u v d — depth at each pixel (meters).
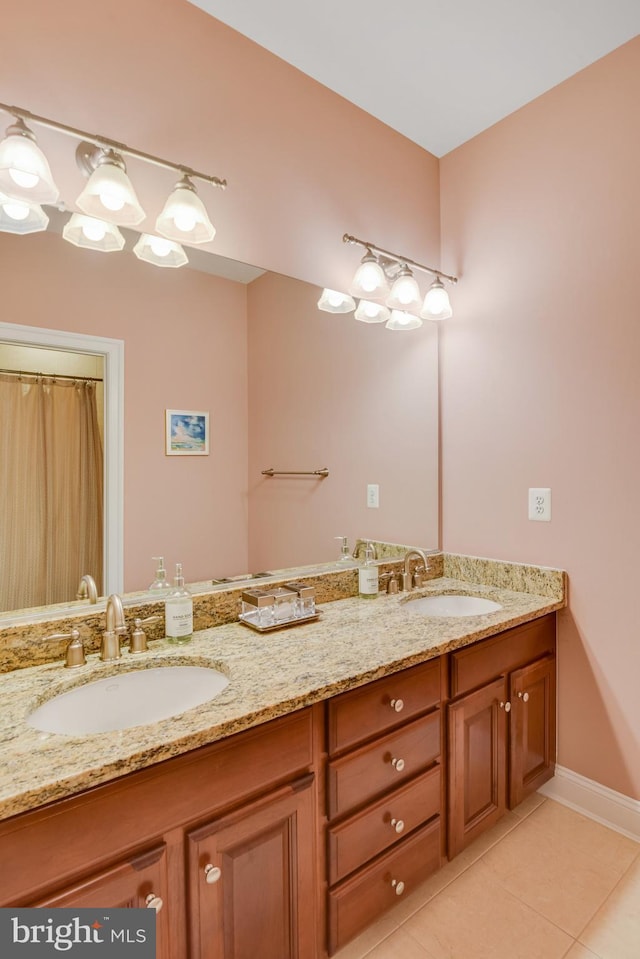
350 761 1.18
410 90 1.82
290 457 1.78
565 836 1.67
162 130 1.42
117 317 1.40
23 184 1.11
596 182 1.70
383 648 1.32
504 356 1.97
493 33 1.58
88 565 1.34
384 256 1.98
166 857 0.89
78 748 0.85
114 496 1.40
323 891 1.15
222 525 1.62
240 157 1.59
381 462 2.02
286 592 1.57
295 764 1.07
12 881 0.75
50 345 1.29
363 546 1.98
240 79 1.58
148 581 1.45
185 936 0.91
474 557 2.08
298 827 1.08
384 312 2.01
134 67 1.36
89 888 0.81
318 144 1.78
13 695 1.05
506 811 1.65
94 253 1.35
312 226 1.78
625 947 1.28
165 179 1.43
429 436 2.17
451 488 2.18
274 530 1.73
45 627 1.22
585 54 1.67
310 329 1.80
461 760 1.47
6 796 0.73
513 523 1.96
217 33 1.52
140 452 1.45
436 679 1.40
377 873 1.24
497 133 2.00
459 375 2.14
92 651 1.29
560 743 1.86
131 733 0.90
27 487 1.25
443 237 2.20
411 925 1.35
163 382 1.49
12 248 1.23
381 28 1.56
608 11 1.50
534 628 1.75
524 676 1.69
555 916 1.37
